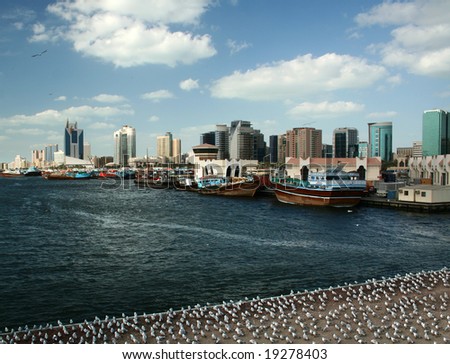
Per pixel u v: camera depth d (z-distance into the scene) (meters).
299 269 48.53
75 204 126.06
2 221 88.25
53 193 175.25
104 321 29.11
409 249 58.69
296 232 72.62
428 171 143.12
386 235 69.44
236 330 27.12
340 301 32.78
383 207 108.94
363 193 118.56
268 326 28.31
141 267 50.09
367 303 32.25
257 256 54.66
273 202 130.00
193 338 26.67
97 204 126.25
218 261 52.28
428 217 91.06
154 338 26.77
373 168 157.38
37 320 34.62
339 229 75.69
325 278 45.19
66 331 27.30
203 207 116.25
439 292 34.69
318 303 32.34
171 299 39.12
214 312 30.70
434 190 102.12
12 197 152.25
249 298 39.19
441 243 62.88
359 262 51.50
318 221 85.94
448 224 81.06
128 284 43.56
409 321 28.83
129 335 27.17
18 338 26.47
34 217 95.12
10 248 60.94
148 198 150.38
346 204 111.25
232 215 97.19
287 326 28.27
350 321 28.97
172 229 76.88
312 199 115.62
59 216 97.06
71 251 58.84
